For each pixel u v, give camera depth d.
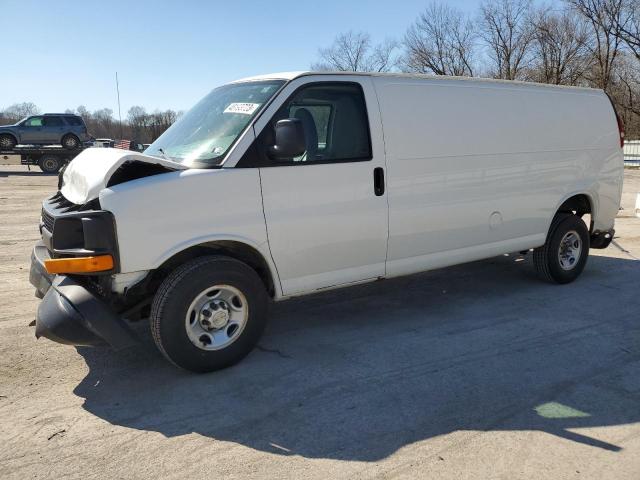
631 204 13.79
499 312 5.55
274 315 5.49
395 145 4.80
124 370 4.21
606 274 7.05
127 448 3.21
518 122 5.75
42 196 15.65
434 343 4.75
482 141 5.42
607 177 6.72
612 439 3.27
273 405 3.69
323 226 4.47
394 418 3.52
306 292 4.57
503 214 5.70
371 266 4.86
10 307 5.61
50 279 4.00
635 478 2.91
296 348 4.64
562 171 6.20
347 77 4.64
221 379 4.06
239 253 4.30
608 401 3.73
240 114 4.34
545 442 3.24
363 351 4.57
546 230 6.20
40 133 26.56
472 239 5.50
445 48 50.78
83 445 3.24
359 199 4.62
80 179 4.16
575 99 6.41
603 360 4.39
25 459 3.10
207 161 4.12
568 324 5.20
